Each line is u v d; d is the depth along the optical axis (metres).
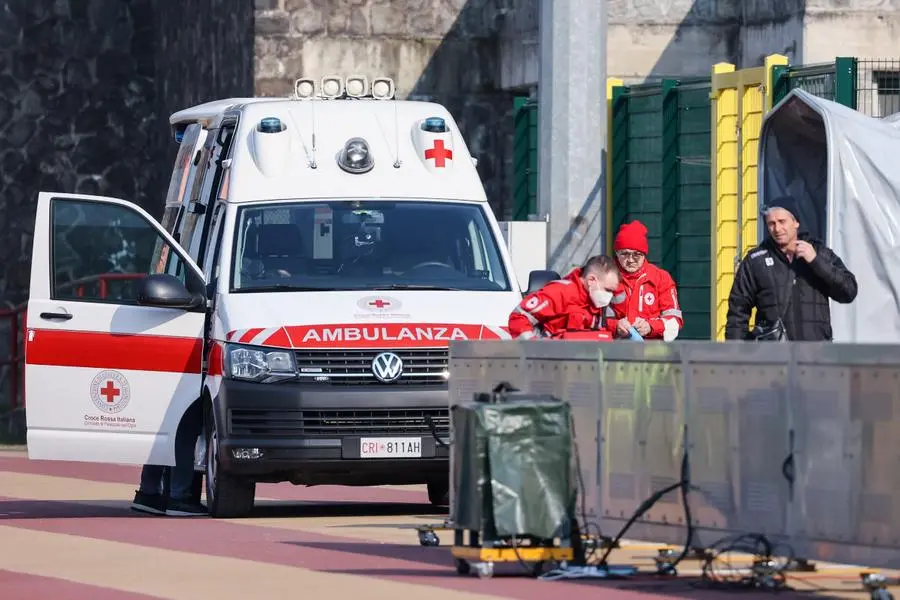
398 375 44.34
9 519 45.22
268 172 48.34
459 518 32.56
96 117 104.88
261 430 44.25
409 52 85.56
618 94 68.69
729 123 62.31
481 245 47.97
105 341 46.69
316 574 33.00
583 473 33.56
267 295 45.91
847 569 31.20
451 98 85.88
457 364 36.31
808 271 40.62
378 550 36.75
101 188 105.00
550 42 56.56
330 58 84.94
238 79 87.12
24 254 103.88
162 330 46.62
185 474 47.66
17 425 86.44
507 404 31.98
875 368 28.52
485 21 85.88
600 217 56.72
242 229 47.31
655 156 67.12
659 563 32.34
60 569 34.66
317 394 44.03
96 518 45.72
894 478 28.28
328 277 46.69
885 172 48.28
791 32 73.25
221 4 90.38
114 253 97.81
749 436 30.34
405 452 44.22
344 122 49.75
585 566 32.28
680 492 31.52
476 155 86.25
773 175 51.31
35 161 104.12
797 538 29.67
